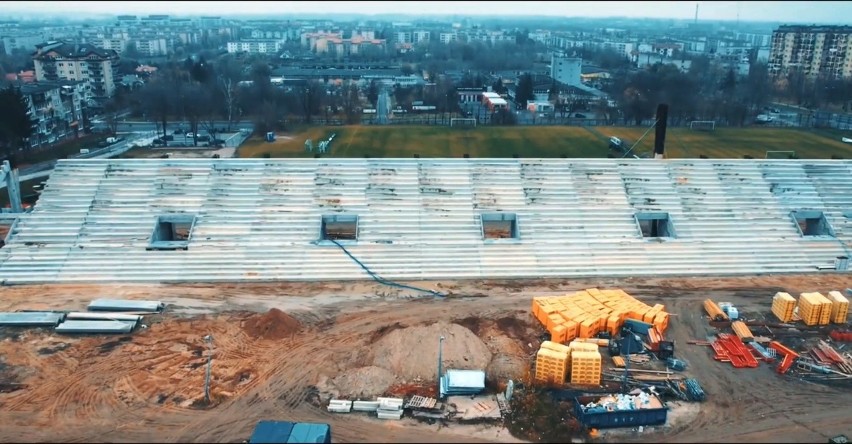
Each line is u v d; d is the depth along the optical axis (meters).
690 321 46.62
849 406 36.19
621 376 38.75
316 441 30.50
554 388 37.34
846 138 111.69
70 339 42.88
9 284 51.69
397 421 34.50
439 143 106.56
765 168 64.94
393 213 58.62
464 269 54.28
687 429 33.94
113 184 59.84
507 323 45.78
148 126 126.56
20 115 92.31
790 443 32.91
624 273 54.69
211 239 55.81
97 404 35.84
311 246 55.53
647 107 126.56
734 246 57.50
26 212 63.88
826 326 46.06
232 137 109.50
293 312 47.41
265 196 59.50
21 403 35.81
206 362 40.28
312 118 131.12
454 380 36.97
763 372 39.69
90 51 164.12
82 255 54.16
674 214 60.16
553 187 61.78
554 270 54.59
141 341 42.75
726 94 157.25
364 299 49.75
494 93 161.12
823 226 61.16
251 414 35.06
